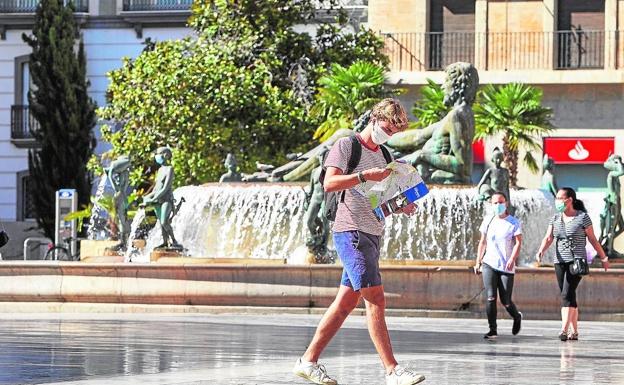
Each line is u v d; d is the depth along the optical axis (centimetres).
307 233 3800
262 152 6275
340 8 6988
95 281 3616
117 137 6347
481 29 7394
